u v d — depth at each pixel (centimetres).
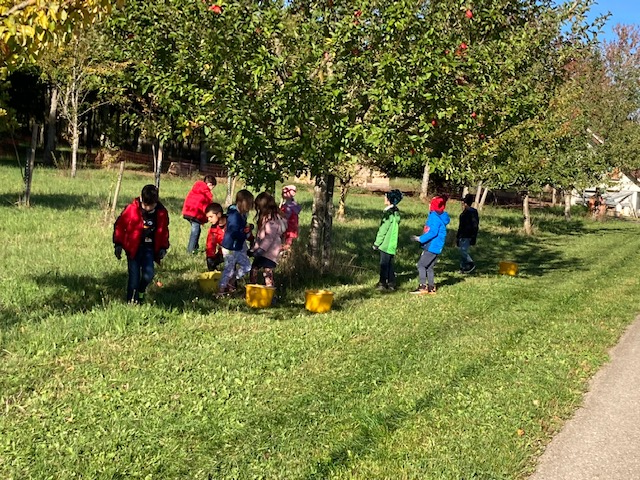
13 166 3459
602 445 520
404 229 2305
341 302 1002
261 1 978
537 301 1104
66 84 3247
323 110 891
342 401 560
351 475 435
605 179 3472
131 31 960
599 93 3906
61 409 507
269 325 810
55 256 1097
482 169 1833
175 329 752
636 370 732
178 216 1848
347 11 978
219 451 458
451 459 465
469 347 765
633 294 1243
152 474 422
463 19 1073
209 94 880
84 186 2566
